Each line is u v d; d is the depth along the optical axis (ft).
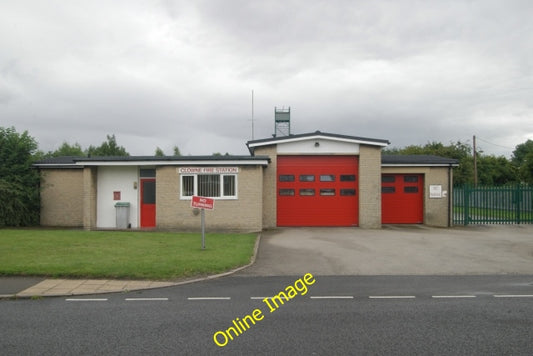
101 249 33.76
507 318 18.22
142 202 54.95
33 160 59.57
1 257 29.99
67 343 15.29
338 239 44.04
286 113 85.87
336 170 57.72
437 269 28.96
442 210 61.98
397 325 17.28
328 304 20.47
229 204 51.78
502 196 64.03
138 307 19.93
